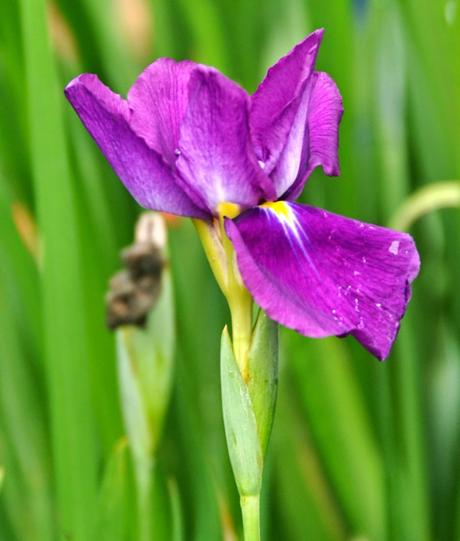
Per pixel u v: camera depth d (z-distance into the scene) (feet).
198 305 3.88
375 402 3.91
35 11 3.28
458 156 3.81
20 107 3.72
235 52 3.86
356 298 2.87
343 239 2.91
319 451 3.82
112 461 3.43
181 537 3.45
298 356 3.76
